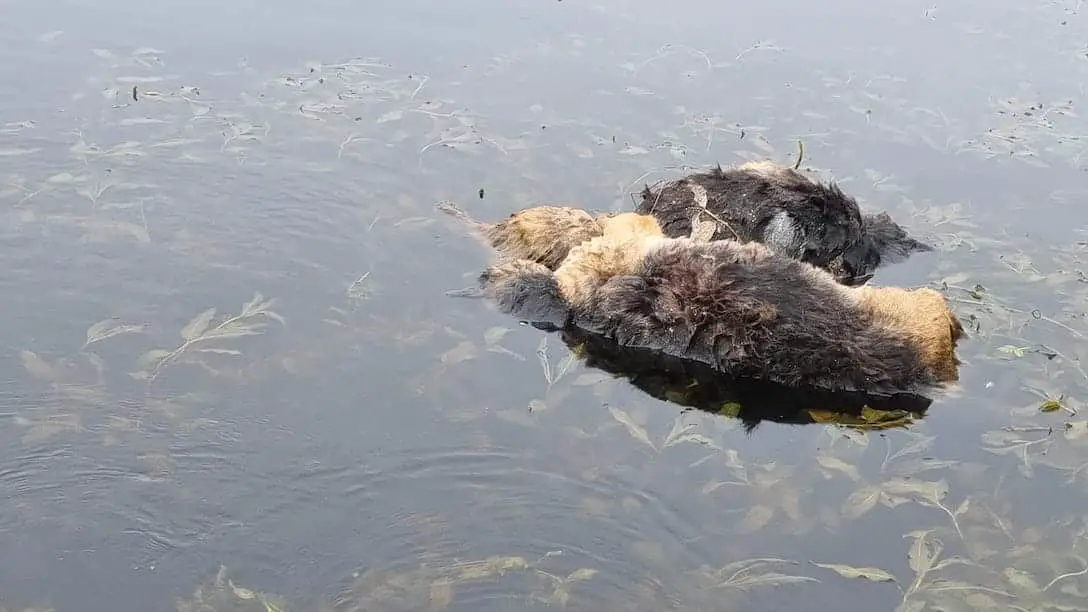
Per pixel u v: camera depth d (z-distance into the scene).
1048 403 2.87
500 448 2.76
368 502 2.66
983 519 2.64
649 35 4.44
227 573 2.54
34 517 2.60
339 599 2.51
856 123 3.92
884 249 3.34
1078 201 3.58
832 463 2.75
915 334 2.93
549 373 2.94
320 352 2.95
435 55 4.22
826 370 2.91
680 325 3.00
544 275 3.13
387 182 3.52
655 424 2.83
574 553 2.59
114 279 3.12
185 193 3.42
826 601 2.51
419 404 2.85
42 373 2.86
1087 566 2.57
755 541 2.61
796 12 4.70
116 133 3.63
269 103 3.84
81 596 2.50
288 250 3.25
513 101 3.96
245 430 2.77
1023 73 4.25
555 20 4.52
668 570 2.56
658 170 3.64
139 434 2.75
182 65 4.04
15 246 3.19
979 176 3.69
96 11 4.37
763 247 3.08
